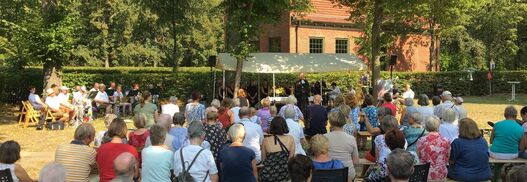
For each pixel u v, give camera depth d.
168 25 30.14
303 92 21.30
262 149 6.61
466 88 33.16
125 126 6.25
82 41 44.84
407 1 17.61
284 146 6.50
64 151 6.02
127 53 45.81
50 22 19.77
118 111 20.33
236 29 17.59
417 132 7.27
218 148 7.56
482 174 6.86
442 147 6.80
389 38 20.92
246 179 5.90
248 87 21.61
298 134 7.90
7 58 22.25
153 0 28.12
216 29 48.41
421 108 10.20
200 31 47.88
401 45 36.06
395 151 4.12
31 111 16.67
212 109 7.97
